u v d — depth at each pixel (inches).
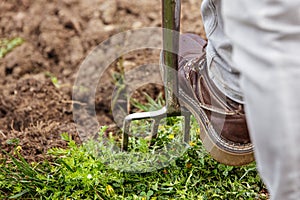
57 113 105.9
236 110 69.0
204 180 83.4
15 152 89.0
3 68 119.8
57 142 95.3
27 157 91.2
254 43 45.9
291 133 45.3
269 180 50.3
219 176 83.5
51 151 88.7
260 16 45.0
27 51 124.6
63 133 92.7
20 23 131.3
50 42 125.6
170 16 73.7
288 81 44.8
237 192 80.7
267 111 45.8
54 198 80.0
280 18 44.9
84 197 81.5
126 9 133.2
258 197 81.0
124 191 81.8
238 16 46.4
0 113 107.5
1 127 103.3
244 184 83.1
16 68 120.0
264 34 45.3
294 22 44.9
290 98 44.9
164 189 81.5
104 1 134.8
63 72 120.2
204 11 68.6
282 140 45.7
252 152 72.7
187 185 81.9
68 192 81.1
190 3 132.1
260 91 45.8
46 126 101.3
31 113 105.0
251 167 84.1
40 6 134.5
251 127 48.3
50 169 85.7
